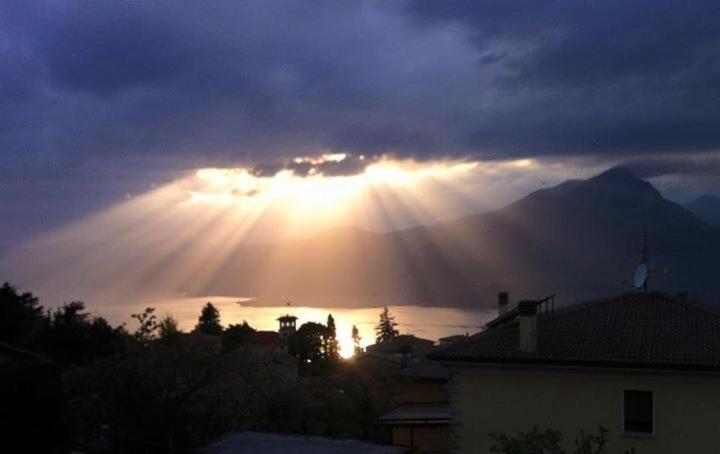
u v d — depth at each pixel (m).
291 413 35.78
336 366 68.31
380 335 140.50
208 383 26.02
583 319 24.55
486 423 23.14
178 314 159.12
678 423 21.70
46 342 28.86
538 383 22.89
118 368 24.75
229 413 27.14
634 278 27.28
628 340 22.89
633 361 21.72
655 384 21.95
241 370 31.62
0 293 28.42
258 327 167.88
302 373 65.94
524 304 23.25
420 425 31.53
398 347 78.44
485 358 22.98
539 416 22.75
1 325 27.56
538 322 24.77
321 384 46.22
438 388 44.84
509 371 23.08
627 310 24.75
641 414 22.09
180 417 24.45
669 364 21.39
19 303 28.75
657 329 23.36
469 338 25.12
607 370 22.17
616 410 22.23
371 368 50.53
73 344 29.44
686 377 21.72
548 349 22.94
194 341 28.11
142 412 24.09
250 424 31.75
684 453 21.61
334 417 39.12
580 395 22.55
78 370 25.34
